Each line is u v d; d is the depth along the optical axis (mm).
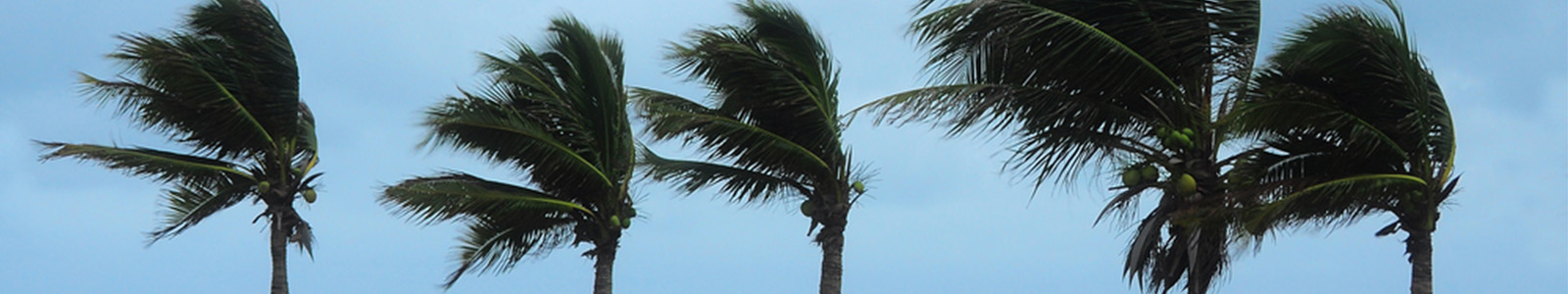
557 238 19062
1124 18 14266
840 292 17203
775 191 17969
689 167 18219
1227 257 15516
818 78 17172
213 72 18969
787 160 17234
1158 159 15070
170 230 20781
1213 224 14266
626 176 18578
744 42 16953
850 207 17547
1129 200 15609
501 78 18266
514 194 18047
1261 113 13508
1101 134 15312
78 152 18750
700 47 16891
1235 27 14500
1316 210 14062
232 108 19156
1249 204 13922
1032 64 14461
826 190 17453
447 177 18047
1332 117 13680
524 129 17703
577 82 18266
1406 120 13609
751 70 16828
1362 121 13625
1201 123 14969
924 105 14539
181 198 20938
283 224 20016
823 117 17062
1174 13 14445
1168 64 14578
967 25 14445
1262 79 13758
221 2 19141
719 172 18031
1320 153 14227
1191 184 14586
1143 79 14570
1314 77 13773
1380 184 13766
